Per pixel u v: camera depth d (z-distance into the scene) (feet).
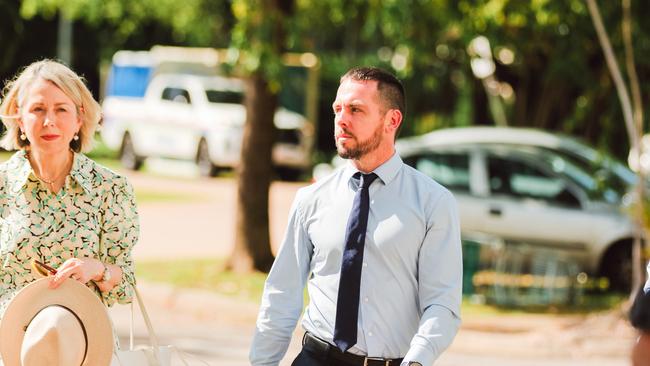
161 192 102.94
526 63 79.15
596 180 58.90
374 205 19.67
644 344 11.59
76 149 19.31
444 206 19.49
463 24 59.67
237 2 55.06
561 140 62.39
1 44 79.36
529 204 60.34
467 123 99.91
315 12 75.20
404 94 20.07
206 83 120.98
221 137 116.88
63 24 139.33
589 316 50.60
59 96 18.74
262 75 56.85
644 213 48.80
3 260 19.08
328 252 19.79
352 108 19.66
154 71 126.00
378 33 115.34
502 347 47.11
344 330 19.48
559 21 57.77
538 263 57.88
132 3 128.57
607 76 62.23
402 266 19.49
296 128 120.06
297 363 20.08
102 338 18.37
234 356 42.68
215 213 88.74
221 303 51.49
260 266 57.77
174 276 56.54
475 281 56.54
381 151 19.75
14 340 18.38
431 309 19.24
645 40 58.80
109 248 19.35
